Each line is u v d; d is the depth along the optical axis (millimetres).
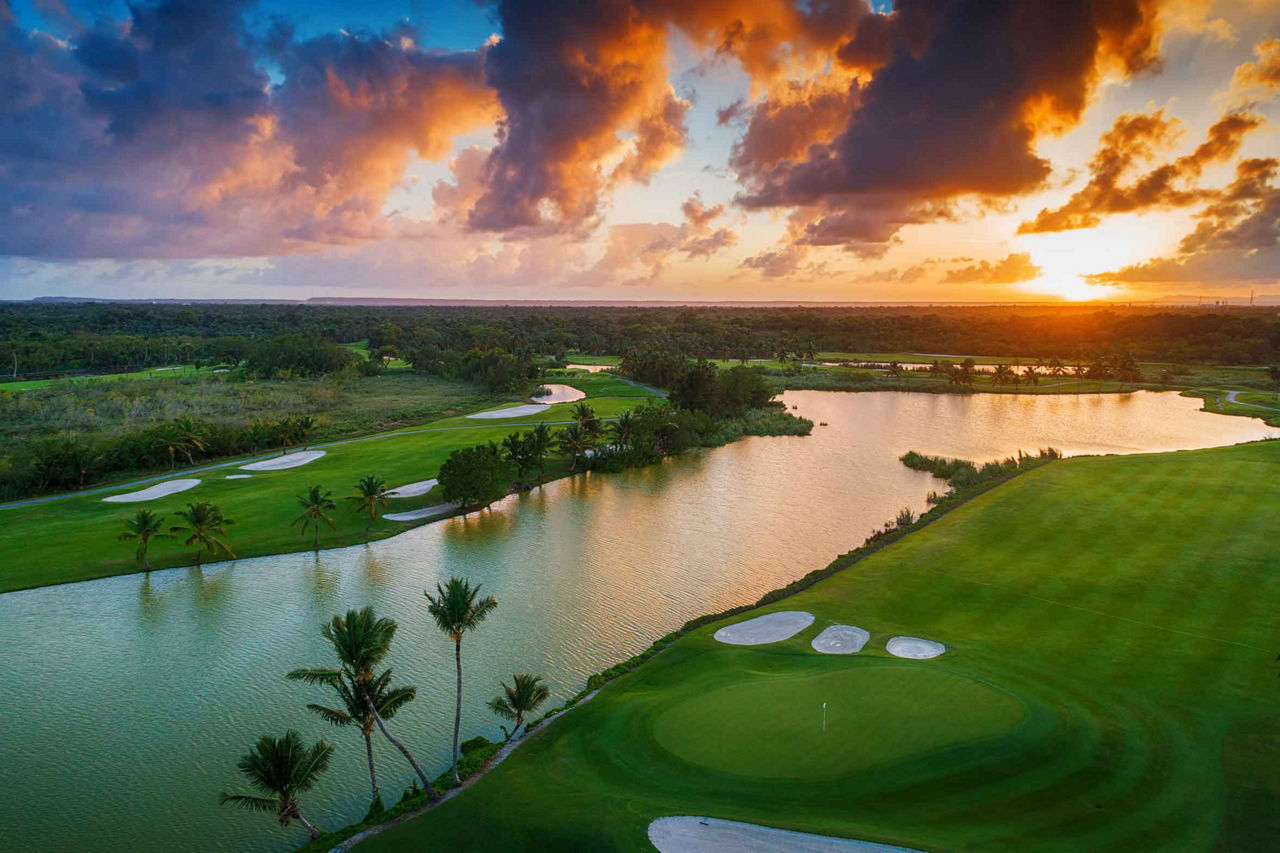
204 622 58969
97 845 34844
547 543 76875
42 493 96062
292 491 94125
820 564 69312
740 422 145125
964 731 36500
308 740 42906
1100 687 41312
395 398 183125
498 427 140250
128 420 137875
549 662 51094
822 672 43750
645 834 30062
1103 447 125750
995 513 75562
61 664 52219
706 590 63531
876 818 30922
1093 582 56531
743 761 35094
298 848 33969
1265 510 71500
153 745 42656
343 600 62844
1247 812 30828
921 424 150375
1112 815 30828
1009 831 29906
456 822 32250
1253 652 44656
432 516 86750
